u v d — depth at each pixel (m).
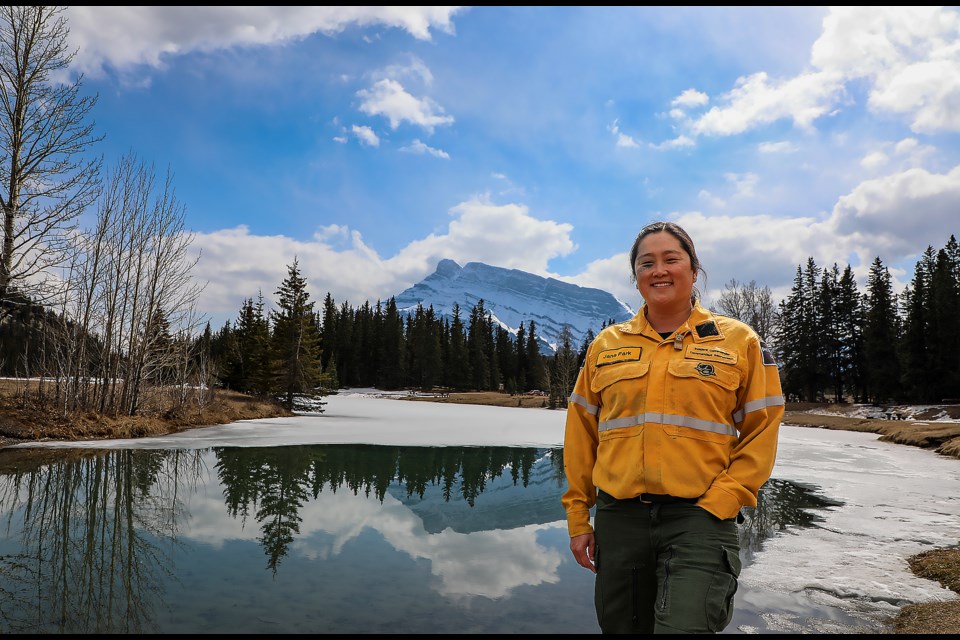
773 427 1.77
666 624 1.55
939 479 9.61
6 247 13.15
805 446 16.66
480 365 84.25
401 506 6.16
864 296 48.19
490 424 21.70
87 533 4.60
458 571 3.88
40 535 4.52
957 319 37.72
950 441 15.00
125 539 4.43
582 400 2.14
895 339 42.69
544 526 5.40
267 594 3.30
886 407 34.91
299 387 29.17
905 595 3.63
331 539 4.62
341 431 16.27
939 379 37.81
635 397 1.83
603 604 1.85
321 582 3.54
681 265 1.94
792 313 53.47
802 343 50.56
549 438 15.52
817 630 3.04
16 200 13.28
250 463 9.06
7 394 13.55
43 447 10.63
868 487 8.50
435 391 74.50
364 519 5.45
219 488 6.76
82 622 2.82
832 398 58.41
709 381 1.75
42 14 13.42
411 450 11.89
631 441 1.81
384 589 3.45
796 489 8.25
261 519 5.26
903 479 9.54
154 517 5.20
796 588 3.77
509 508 6.23
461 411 33.66
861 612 3.33
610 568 1.83
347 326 81.81
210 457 9.63
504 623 2.97
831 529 5.59
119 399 15.74
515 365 93.00
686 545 1.66
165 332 17.77
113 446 11.04
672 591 1.60
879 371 42.09
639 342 1.95
